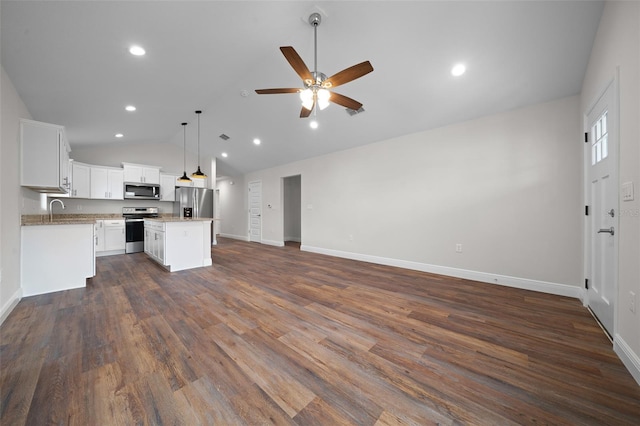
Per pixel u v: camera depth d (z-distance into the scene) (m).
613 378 1.47
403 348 1.81
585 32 2.17
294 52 1.86
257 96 4.06
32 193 3.35
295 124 4.66
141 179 6.03
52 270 3.04
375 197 4.57
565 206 2.82
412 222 4.08
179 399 1.32
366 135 4.41
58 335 1.98
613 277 1.87
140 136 5.62
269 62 3.19
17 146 2.74
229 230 8.77
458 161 3.57
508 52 2.47
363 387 1.42
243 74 3.47
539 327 2.11
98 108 3.72
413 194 4.05
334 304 2.63
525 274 3.08
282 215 6.71
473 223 3.45
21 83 2.68
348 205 5.03
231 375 1.51
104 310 2.48
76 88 3.04
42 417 1.20
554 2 2.02
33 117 3.58
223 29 2.46
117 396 1.34
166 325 2.16
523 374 1.52
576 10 2.04
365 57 2.84
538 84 2.74
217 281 3.46
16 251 2.70
